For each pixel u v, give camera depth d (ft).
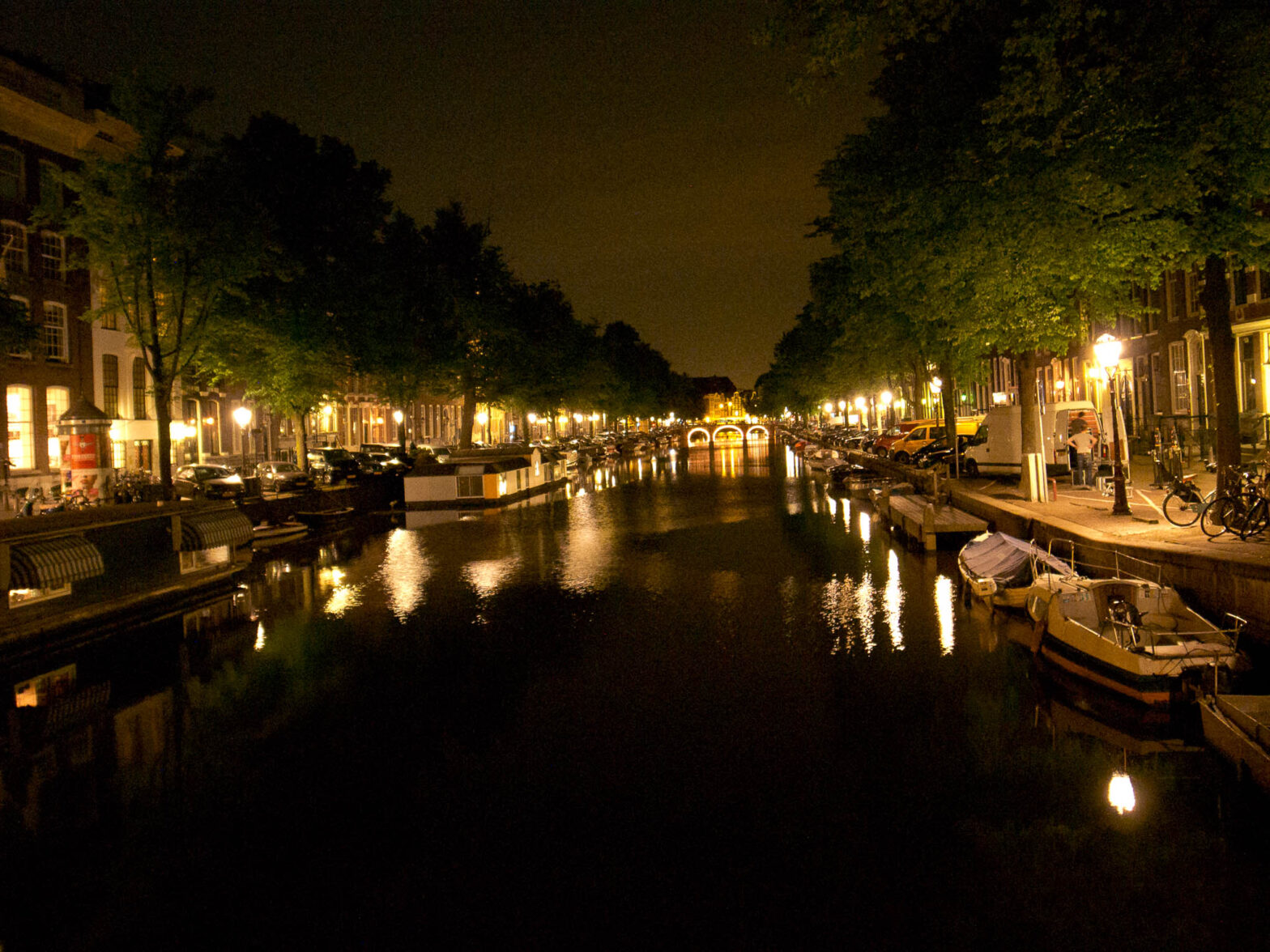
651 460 226.79
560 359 174.81
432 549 75.87
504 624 46.47
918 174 58.13
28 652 41.29
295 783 27.68
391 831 24.26
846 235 83.10
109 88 115.34
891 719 30.86
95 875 22.50
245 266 72.38
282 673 39.22
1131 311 71.10
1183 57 38.17
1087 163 43.91
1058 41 40.81
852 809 24.52
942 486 86.48
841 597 49.96
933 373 124.57
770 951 18.54
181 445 128.98
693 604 49.60
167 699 36.37
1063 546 49.14
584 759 28.48
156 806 26.35
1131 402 105.91
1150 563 40.29
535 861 22.44
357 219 109.19
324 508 99.19
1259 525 41.78
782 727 30.50
